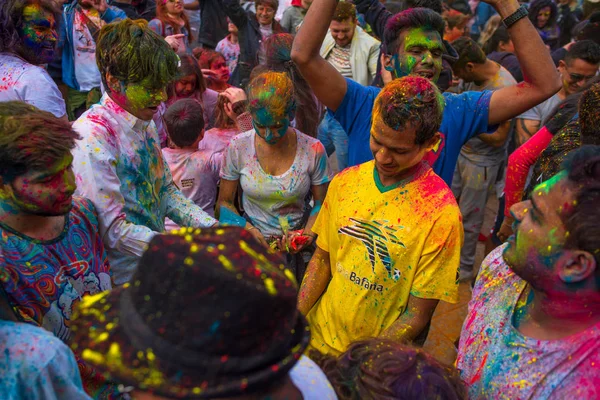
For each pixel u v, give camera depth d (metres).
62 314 1.71
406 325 1.84
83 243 1.81
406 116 1.69
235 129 3.56
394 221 1.86
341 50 5.17
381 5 3.77
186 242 0.92
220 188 2.94
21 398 1.32
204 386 0.85
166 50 2.04
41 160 1.49
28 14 2.53
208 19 6.44
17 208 1.57
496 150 3.86
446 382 1.13
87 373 1.72
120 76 1.99
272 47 3.13
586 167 1.12
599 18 5.26
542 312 1.25
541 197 1.17
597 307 1.16
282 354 0.91
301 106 3.13
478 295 1.49
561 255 1.14
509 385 1.24
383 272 1.87
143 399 0.95
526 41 2.19
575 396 1.13
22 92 2.56
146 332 0.88
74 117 4.79
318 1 2.16
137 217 2.23
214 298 0.84
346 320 1.94
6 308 1.57
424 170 1.91
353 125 2.45
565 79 3.82
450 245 1.82
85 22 4.58
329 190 2.07
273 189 2.77
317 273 2.13
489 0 2.21
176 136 3.17
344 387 1.19
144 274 0.92
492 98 2.34
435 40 2.39
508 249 1.28
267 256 0.96
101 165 1.97
